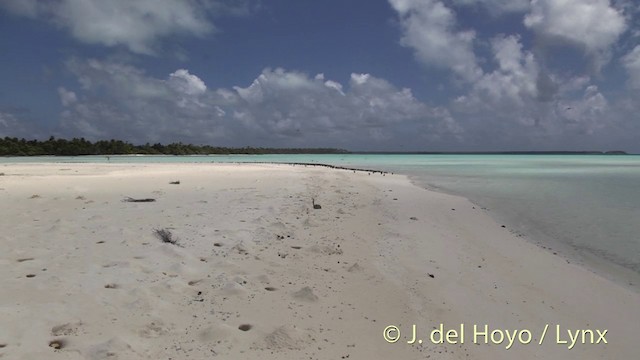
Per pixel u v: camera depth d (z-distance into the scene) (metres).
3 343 4.09
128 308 5.09
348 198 15.91
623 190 21.34
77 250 7.40
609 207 15.48
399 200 16.17
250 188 17.73
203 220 10.23
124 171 29.92
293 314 5.36
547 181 27.56
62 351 4.06
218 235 8.73
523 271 7.84
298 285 6.38
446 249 9.10
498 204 16.20
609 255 9.05
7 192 15.46
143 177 23.56
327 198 15.44
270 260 7.48
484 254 8.89
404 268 7.61
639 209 15.02
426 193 18.89
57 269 6.32
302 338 4.72
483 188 22.45
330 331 5.01
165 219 10.32
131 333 4.53
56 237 8.29
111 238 8.23
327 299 5.95
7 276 5.95
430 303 6.10
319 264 7.49
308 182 21.30
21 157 86.31
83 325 4.61
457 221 12.41
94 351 4.05
